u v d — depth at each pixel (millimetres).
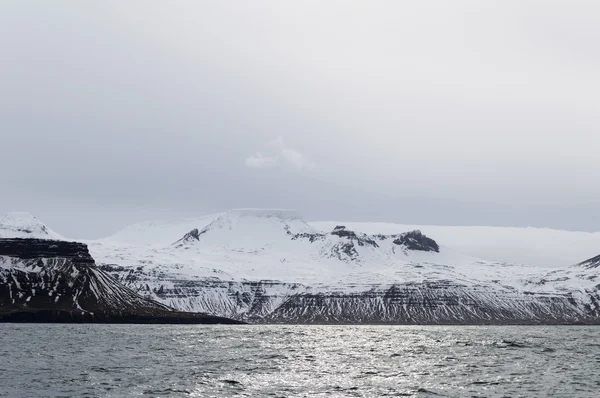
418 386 167625
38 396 150750
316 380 176625
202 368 198750
